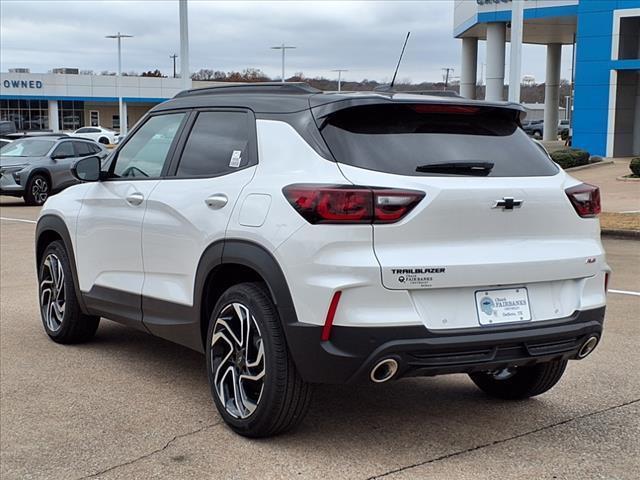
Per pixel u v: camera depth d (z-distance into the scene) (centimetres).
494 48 4212
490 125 464
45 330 669
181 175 516
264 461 420
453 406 512
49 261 654
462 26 4653
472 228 414
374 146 421
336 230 396
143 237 532
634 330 709
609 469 414
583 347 450
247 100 489
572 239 450
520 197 427
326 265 396
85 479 402
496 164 439
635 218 1516
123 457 428
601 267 459
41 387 545
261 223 426
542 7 3919
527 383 509
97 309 597
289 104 459
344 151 419
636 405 514
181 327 503
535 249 432
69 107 7394
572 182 462
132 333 696
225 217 454
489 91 4262
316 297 398
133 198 545
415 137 432
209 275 471
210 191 476
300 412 431
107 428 470
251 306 435
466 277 407
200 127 520
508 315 420
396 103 431
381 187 399
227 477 401
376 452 432
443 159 425
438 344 398
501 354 418
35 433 463
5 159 2014
